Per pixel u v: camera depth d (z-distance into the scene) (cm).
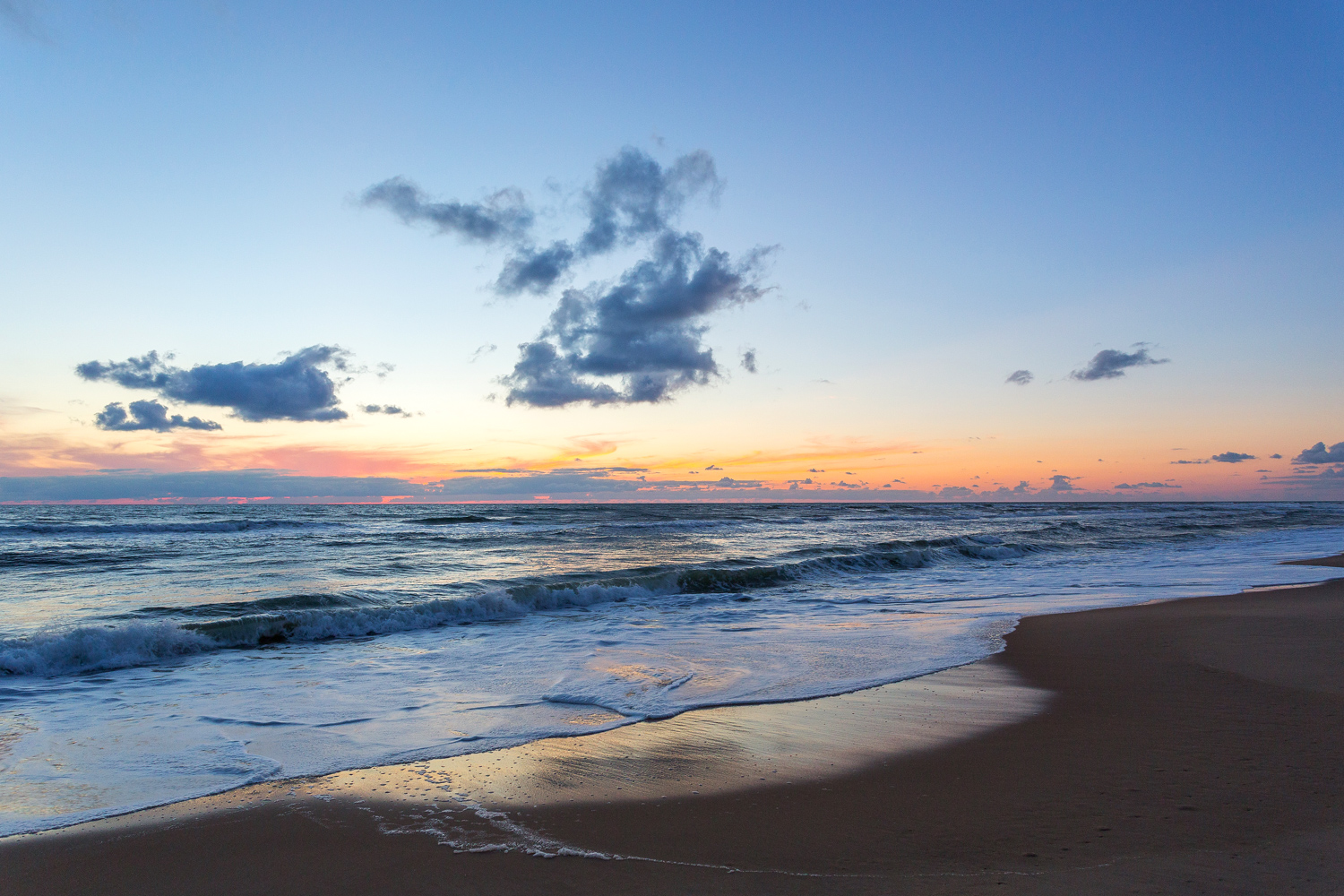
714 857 347
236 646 981
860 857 340
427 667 833
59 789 451
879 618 1155
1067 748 506
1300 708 598
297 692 717
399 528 3903
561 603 1352
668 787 446
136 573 1755
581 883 323
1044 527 4206
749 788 443
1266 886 294
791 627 1078
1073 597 1381
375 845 369
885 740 538
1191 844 338
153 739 558
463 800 429
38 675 808
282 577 1684
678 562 2044
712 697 673
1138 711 603
